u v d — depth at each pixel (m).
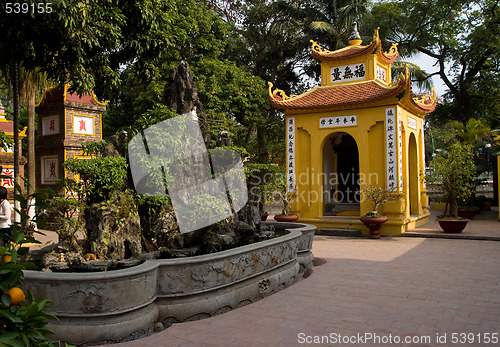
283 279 6.76
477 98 23.12
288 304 5.84
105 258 5.63
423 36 22.61
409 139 15.20
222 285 5.45
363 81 14.20
